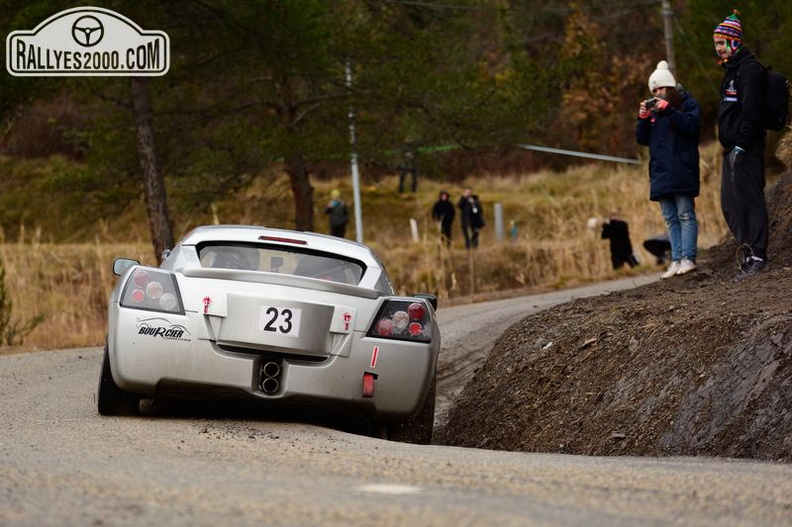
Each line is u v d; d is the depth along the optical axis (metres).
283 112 94.19
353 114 92.56
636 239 100.25
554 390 28.70
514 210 162.00
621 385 26.03
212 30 77.88
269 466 16.81
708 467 17.06
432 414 26.30
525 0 196.25
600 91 190.75
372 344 24.17
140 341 23.80
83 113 93.88
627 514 12.48
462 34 104.38
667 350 25.58
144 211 161.75
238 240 26.72
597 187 166.00
